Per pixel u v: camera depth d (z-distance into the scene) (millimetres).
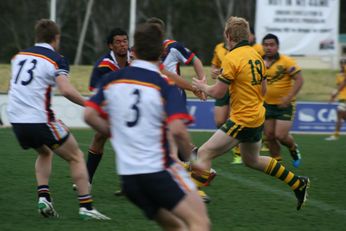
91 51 106188
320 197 25422
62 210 22016
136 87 13828
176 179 13734
